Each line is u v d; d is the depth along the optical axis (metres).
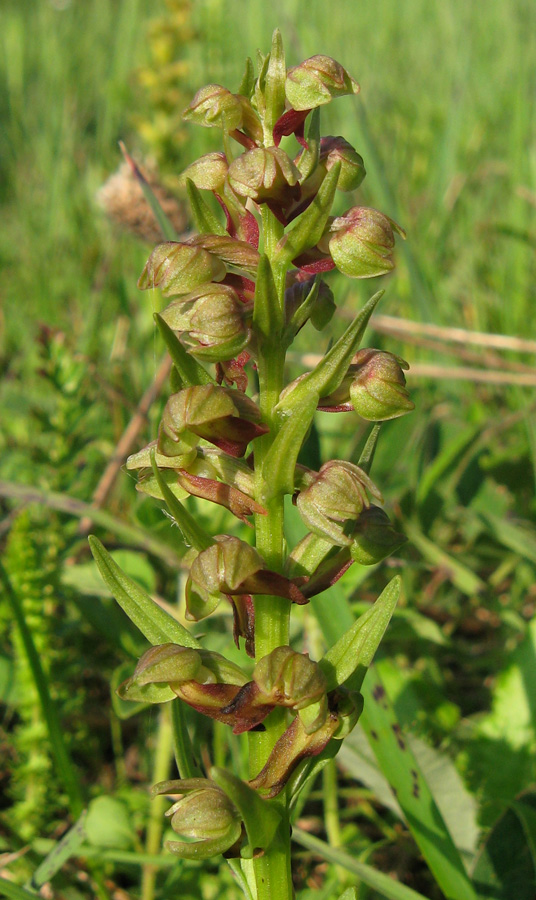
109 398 0.22
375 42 0.42
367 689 0.11
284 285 0.09
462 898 0.11
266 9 0.34
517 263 0.25
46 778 0.14
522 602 0.19
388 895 0.10
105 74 0.38
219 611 0.15
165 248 0.09
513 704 0.14
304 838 0.11
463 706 0.17
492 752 0.14
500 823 0.11
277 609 0.09
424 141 0.35
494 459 0.21
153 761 0.15
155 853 0.13
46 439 0.20
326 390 0.09
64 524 0.18
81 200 0.30
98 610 0.16
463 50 0.34
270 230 0.09
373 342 0.23
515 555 0.20
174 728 0.09
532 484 0.21
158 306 0.10
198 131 0.29
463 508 0.20
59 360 0.18
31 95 0.38
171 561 0.16
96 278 0.26
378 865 0.14
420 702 0.15
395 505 0.19
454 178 0.29
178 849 0.08
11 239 0.32
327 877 0.13
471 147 0.32
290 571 0.09
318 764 0.09
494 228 0.25
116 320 0.25
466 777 0.13
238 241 0.09
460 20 0.38
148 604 0.09
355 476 0.09
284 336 0.09
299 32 0.29
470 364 0.25
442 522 0.21
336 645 0.09
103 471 0.21
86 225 0.29
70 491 0.18
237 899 0.12
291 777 0.09
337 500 0.09
